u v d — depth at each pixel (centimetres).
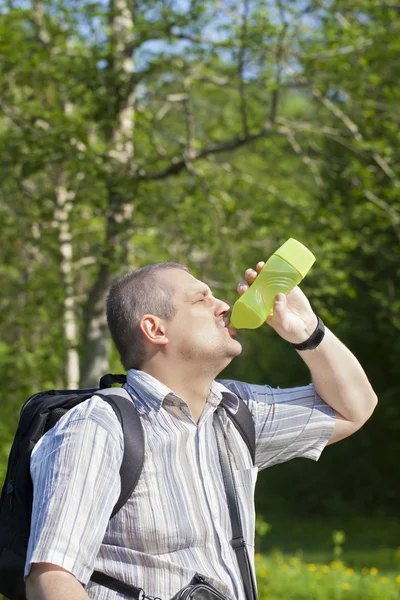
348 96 1036
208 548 211
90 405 210
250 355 2094
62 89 1027
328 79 966
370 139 1088
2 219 1005
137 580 204
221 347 227
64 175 1092
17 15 987
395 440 2128
